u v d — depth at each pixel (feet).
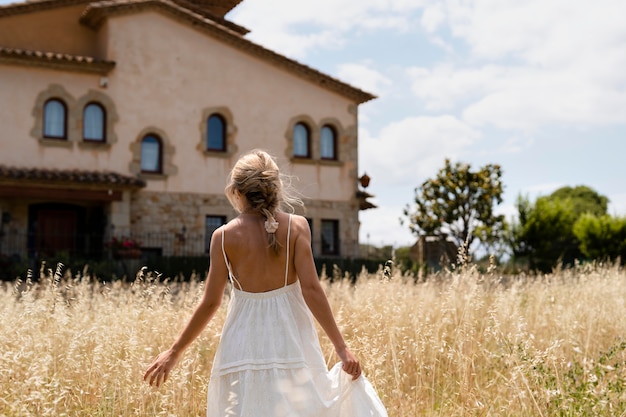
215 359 11.07
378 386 16.21
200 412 16.16
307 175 81.35
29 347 16.38
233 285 11.23
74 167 69.31
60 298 19.70
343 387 11.07
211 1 91.76
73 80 70.03
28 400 13.78
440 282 31.68
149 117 73.51
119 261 63.36
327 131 84.12
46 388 14.87
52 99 69.51
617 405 14.70
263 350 10.68
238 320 10.99
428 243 86.07
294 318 11.07
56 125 69.46
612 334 22.26
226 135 77.77
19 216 68.18
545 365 16.11
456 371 18.45
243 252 11.10
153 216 72.69
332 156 84.17
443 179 92.63
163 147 74.08
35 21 75.15
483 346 18.66
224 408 10.65
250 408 10.43
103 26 73.97
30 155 67.56
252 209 11.27
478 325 20.16
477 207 90.84
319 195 81.82
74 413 15.29
